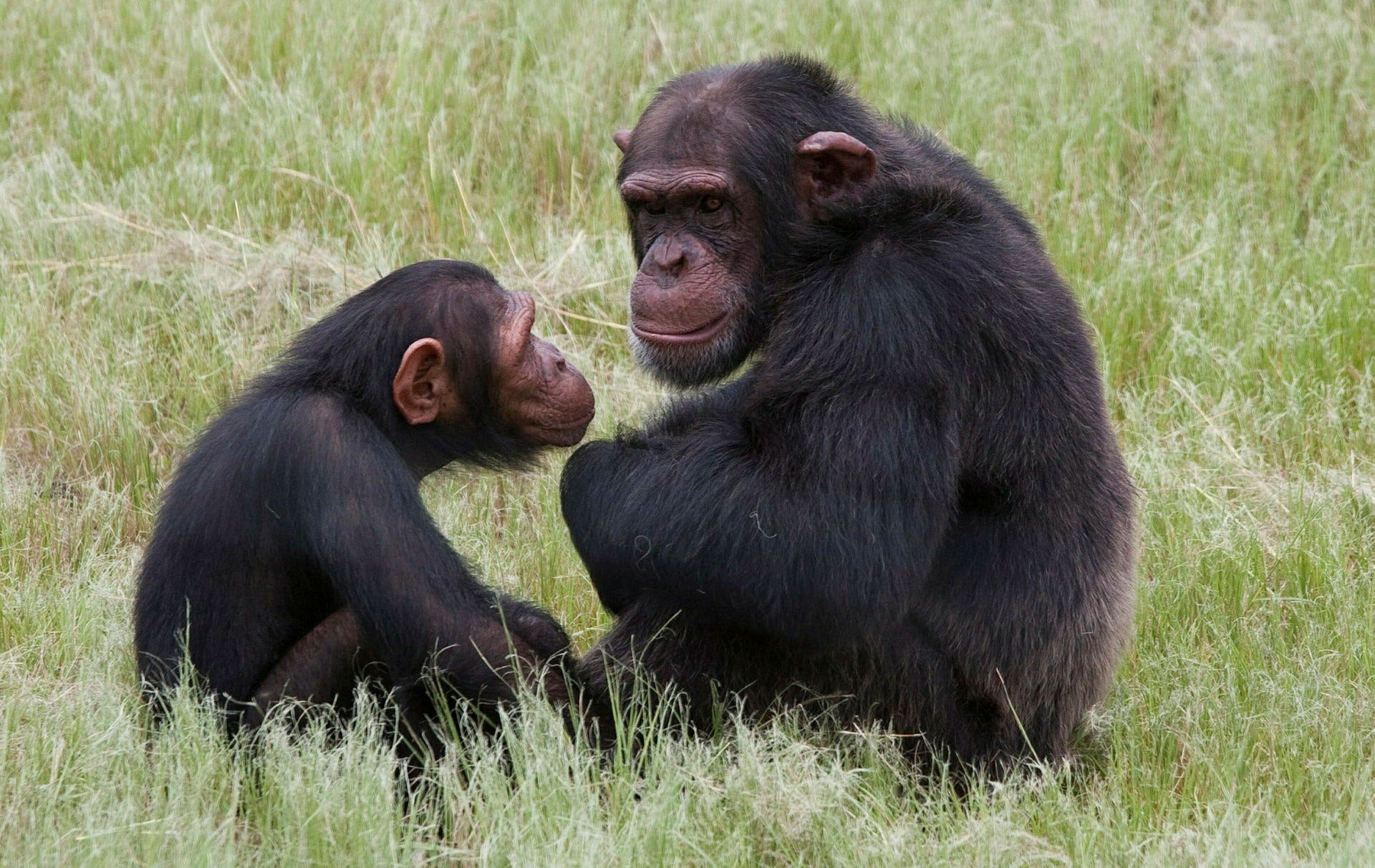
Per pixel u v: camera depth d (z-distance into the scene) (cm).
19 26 2058
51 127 1895
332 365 972
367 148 1817
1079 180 1800
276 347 1492
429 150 1814
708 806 869
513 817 837
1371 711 1027
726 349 993
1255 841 857
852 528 879
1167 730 1028
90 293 1562
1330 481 1338
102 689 966
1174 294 1620
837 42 2050
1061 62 1994
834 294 927
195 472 950
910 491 889
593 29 2030
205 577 932
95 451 1370
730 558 892
